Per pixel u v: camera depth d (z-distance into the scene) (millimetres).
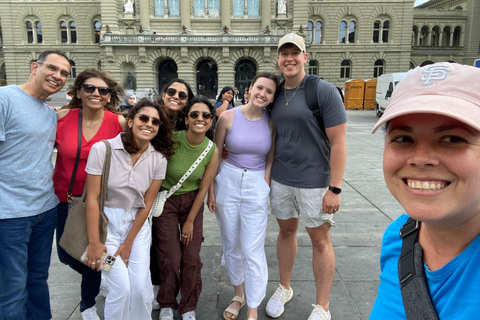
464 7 45062
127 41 34406
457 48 43219
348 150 10930
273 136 2939
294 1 35125
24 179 2340
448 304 956
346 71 41594
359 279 3520
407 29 39875
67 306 3102
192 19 35906
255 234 2807
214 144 2748
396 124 970
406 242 1162
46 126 2492
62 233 2674
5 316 2320
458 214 917
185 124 3025
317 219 2742
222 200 2891
